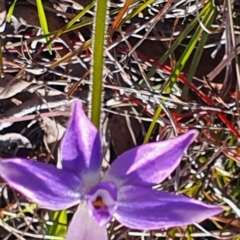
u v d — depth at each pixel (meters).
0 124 0.23
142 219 0.14
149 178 0.14
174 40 0.23
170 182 0.22
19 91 0.22
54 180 0.14
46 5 0.23
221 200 0.23
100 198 0.14
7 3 0.22
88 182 0.14
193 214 0.14
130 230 0.23
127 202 0.14
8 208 0.23
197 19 0.21
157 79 0.23
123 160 0.14
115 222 0.22
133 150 0.14
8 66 0.22
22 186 0.13
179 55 0.24
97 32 0.17
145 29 0.23
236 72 0.22
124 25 0.23
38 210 0.23
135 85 0.22
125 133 0.23
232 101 0.23
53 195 0.14
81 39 0.23
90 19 0.21
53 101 0.22
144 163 0.14
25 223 0.23
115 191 0.14
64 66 0.23
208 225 0.24
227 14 0.21
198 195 0.23
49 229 0.22
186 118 0.23
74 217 0.15
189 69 0.22
